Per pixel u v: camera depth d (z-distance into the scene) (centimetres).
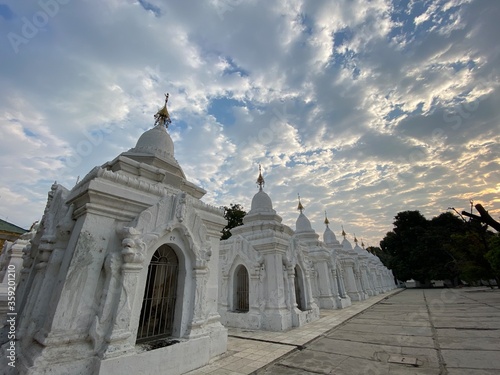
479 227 3225
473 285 4269
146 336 672
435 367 662
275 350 831
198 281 755
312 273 1978
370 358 753
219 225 942
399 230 5038
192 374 632
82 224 589
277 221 1706
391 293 3650
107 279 581
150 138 1148
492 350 779
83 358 507
